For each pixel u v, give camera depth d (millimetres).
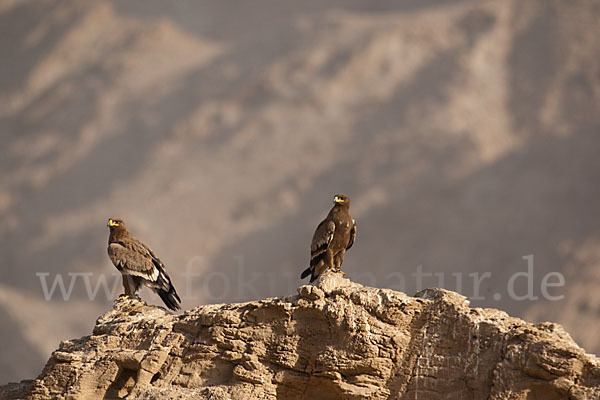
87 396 17000
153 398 16219
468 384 15375
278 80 115562
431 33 118312
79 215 103062
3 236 102938
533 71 111500
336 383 16047
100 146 115250
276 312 16797
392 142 101688
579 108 105688
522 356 15023
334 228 20234
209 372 16812
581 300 71062
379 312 16297
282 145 105938
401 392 15828
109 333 18062
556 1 120375
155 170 107375
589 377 14672
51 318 82938
